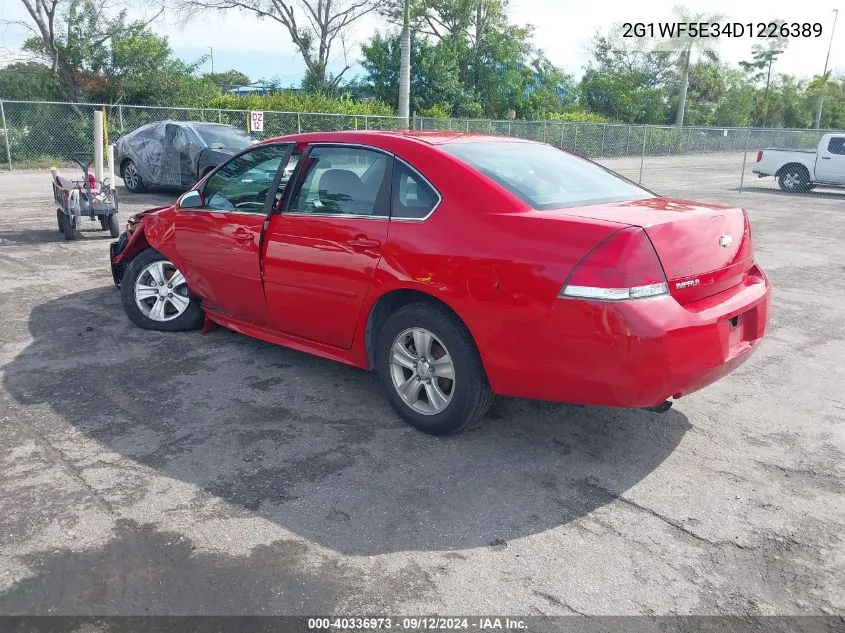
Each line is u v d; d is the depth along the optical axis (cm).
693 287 335
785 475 361
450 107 3781
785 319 659
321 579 272
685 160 3478
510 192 362
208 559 283
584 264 318
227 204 493
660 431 409
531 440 393
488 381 369
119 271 626
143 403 432
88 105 2392
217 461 362
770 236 1164
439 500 330
